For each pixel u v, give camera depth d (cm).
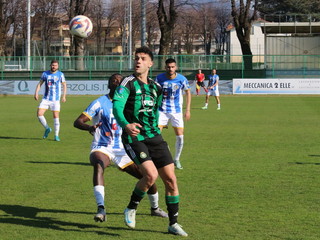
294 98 8638
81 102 7831
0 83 9856
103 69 10556
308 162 2708
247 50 11888
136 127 1440
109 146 1738
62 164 2670
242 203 1850
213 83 6462
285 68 10244
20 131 4219
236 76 10356
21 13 19250
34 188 2097
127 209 1527
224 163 2691
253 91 9631
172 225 1486
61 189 2080
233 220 1634
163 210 1777
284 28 11725
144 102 1462
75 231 1525
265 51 11581
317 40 11631
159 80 2628
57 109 3659
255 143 3459
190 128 4409
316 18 14475
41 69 10644
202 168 2547
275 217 1667
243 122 4919
